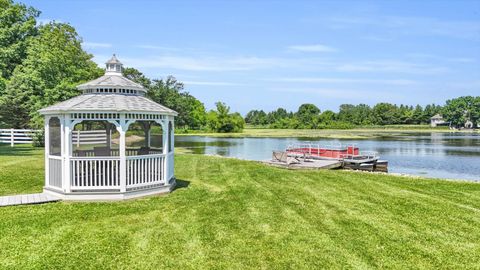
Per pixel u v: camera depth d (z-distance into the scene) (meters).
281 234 8.01
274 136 69.38
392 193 12.52
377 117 125.50
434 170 24.58
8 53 32.22
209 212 9.66
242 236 7.85
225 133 82.50
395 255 6.96
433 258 6.86
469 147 42.91
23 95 28.56
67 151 10.41
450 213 9.88
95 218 8.93
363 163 23.36
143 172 11.33
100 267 6.27
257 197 11.57
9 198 10.59
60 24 42.56
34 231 7.92
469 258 6.89
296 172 17.77
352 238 7.82
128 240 7.51
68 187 10.48
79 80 36.12
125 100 11.25
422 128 121.25
